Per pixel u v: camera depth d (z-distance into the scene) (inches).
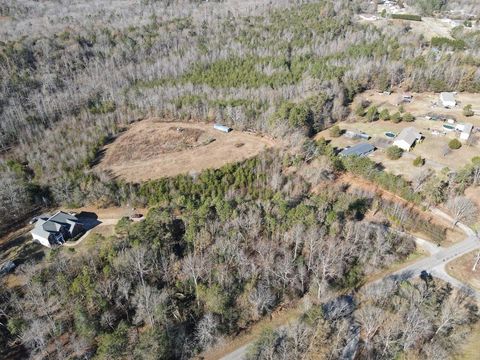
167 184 3609.7
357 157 3742.6
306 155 3983.8
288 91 5128.0
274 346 2239.2
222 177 3705.7
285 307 2605.8
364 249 2891.2
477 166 3503.9
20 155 4392.2
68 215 3341.5
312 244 2721.5
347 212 3176.7
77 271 2620.6
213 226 2908.5
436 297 2529.5
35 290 2470.5
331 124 4896.7
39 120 4977.9
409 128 4399.6
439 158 4005.9
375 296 2485.2
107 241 2797.7
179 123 5108.3
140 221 3112.7
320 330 2282.2
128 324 2381.9
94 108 5231.3
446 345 2278.5
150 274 2647.6
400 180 3459.6
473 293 2635.3
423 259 2930.6
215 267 2677.2
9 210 3491.6
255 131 4744.1
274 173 3686.0
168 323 2394.2
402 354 2175.2
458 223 3257.9
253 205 3107.8
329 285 2652.6
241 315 2500.0
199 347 2351.1
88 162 4192.9
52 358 2234.3
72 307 2417.6
